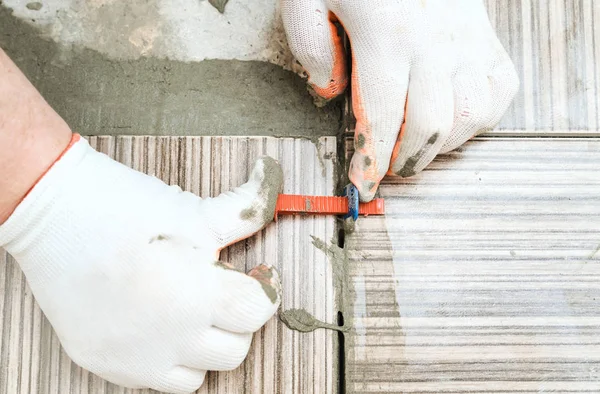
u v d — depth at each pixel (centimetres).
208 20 61
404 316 60
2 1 61
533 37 61
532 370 60
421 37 56
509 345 60
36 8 61
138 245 55
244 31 61
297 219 60
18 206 54
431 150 57
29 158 54
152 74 61
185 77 61
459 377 60
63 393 59
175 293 55
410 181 60
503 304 60
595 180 61
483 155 61
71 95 60
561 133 61
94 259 55
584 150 61
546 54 61
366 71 56
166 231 56
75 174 55
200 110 61
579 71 61
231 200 57
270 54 61
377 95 56
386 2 56
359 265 60
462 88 57
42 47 61
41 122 54
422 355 60
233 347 56
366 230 60
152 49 61
